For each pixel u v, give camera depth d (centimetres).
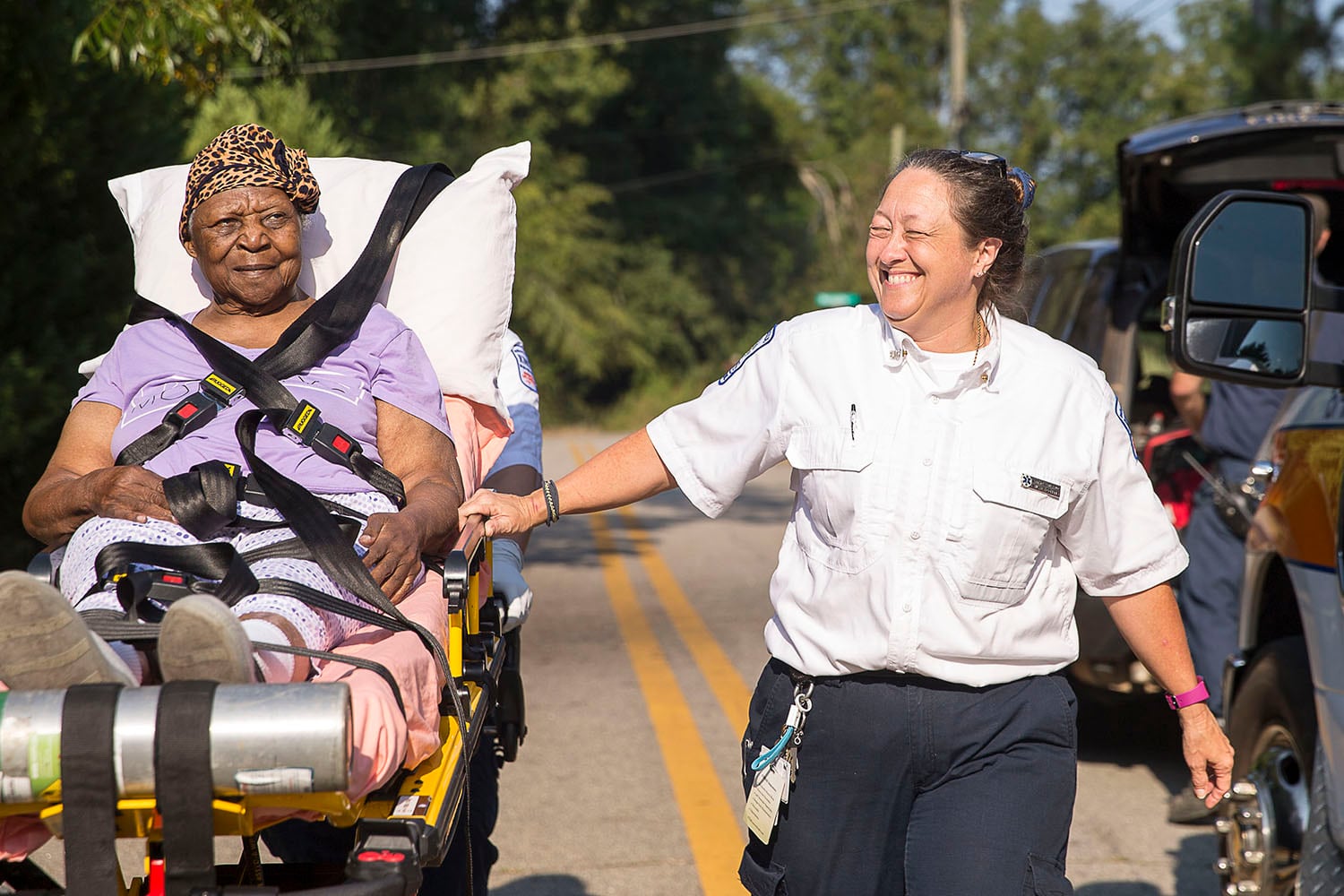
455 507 328
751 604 1068
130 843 504
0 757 211
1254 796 431
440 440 349
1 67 860
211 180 340
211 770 213
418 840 243
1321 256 697
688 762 637
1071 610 295
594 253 4022
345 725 215
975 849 272
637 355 4100
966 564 276
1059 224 5925
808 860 292
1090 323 708
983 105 6300
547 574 1217
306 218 377
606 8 3878
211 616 218
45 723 212
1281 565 453
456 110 3359
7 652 218
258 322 349
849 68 6606
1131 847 532
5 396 855
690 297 4278
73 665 222
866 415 283
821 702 287
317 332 337
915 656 277
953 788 282
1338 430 409
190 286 383
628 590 1129
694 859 512
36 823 236
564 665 848
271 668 245
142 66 892
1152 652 304
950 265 277
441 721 297
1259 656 441
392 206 391
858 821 288
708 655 877
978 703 281
